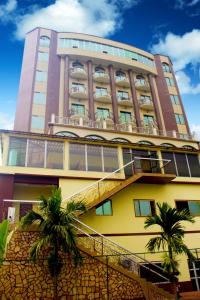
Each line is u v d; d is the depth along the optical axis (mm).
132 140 23969
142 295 10445
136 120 29750
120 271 10633
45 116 26000
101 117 28297
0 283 9359
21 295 9391
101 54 31969
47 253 10297
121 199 15414
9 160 14023
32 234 10492
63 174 14742
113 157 16547
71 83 29516
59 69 29719
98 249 11852
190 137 27438
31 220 9680
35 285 9672
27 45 31078
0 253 7637
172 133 28797
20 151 14469
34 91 27125
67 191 14461
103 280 10352
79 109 28062
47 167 14656
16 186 14758
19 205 14328
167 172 17547
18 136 14750
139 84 32688
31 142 14945
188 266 14648
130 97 31719
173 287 10562
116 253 11828
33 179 14297
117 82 31484
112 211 14844
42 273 9930
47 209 9570
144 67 33938
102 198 13297
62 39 31922
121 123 28547
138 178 14758
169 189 17000
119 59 32719
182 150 18609
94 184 13930
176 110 32812
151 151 17828
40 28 31688
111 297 10102
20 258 9922
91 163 15773
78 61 31328
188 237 15695
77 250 9297
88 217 14148
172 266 10695
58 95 27844
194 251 15273
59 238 9461
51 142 15430
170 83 35188
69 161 15305
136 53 35469
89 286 10125
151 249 11070
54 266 9266
